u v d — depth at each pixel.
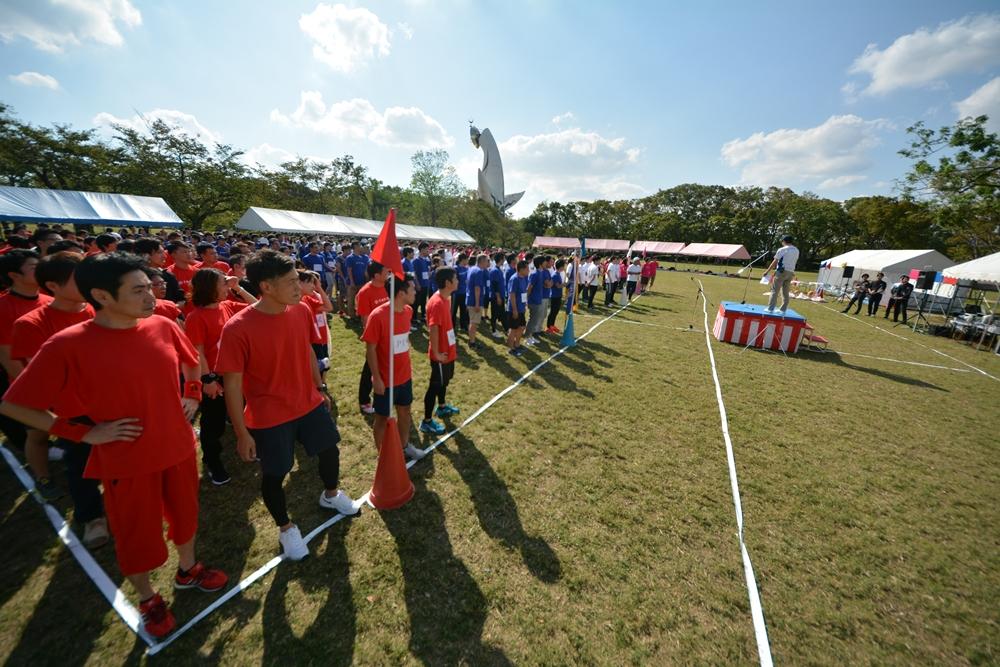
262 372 2.25
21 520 2.65
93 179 26.02
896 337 11.28
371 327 3.05
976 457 4.31
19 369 2.50
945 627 2.25
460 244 38.41
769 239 58.75
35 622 1.97
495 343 7.97
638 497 3.27
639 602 2.29
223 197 31.66
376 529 2.73
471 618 2.13
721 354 8.07
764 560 2.67
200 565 2.21
